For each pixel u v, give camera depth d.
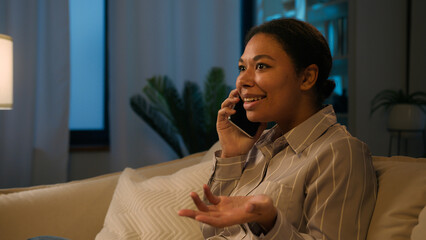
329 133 0.84
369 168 0.76
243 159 0.97
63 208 1.19
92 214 1.21
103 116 3.55
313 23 3.77
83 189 1.26
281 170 0.85
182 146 3.57
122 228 1.04
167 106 3.37
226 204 0.62
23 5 3.09
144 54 3.49
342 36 3.68
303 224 0.76
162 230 1.00
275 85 0.81
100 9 3.50
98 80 3.53
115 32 3.39
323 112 0.88
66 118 3.24
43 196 1.21
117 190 1.20
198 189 1.06
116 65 3.39
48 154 3.21
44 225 1.15
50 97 3.21
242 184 0.93
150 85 3.36
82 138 3.51
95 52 3.51
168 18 3.55
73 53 3.46
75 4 3.45
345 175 0.73
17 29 3.08
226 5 3.65
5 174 3.10
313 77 0.83
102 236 1.06
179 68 3.59
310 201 0.75
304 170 0.77
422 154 3.50
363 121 3.61
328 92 0.90
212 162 1.15
